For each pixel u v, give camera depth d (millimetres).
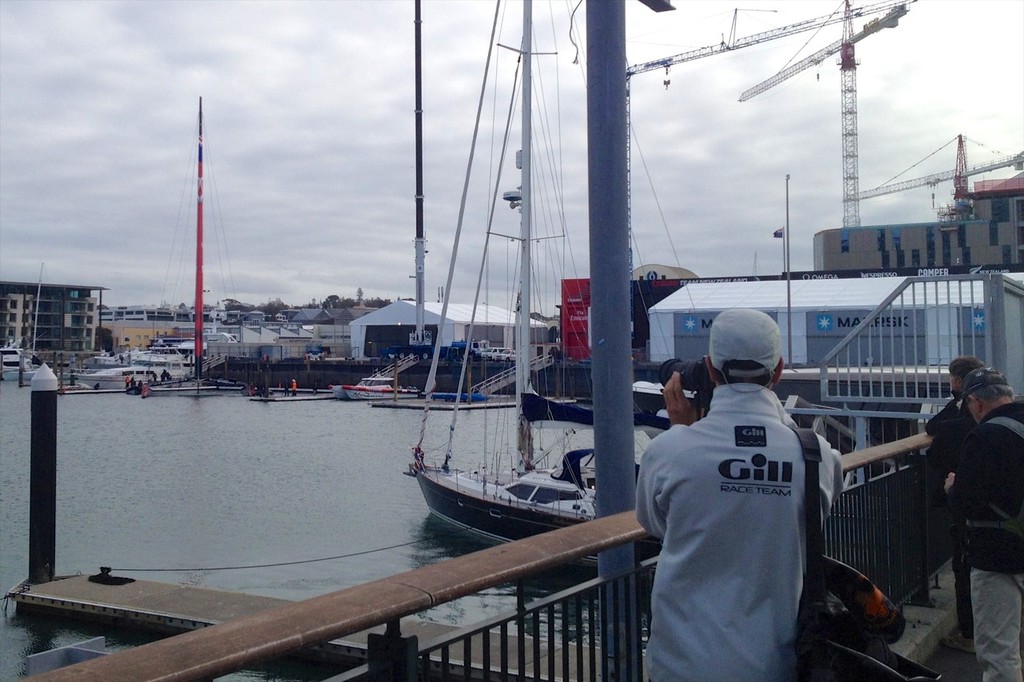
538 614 3125
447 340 93125
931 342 9508
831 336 52312
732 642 2301
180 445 49938
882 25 98375
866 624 2447
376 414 71438
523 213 23984
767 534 2332
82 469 39750
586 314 44812
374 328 107625
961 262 99250
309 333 158750
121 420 67500
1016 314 8930
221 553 22516
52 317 146125
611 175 3973
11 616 15500
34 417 17453
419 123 87438
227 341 132000
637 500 2578
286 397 90812
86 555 22250
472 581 2553
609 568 3613
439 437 54094
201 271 101688
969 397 4367
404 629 2973
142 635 14648
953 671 5270
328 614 2195
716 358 2520
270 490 33469
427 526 25266
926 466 6301
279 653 2021
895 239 101250
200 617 14273
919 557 6137
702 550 2365
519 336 24109
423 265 89438
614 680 3445
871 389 8945
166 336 156000
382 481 35812
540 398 22875
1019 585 4219
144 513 28516
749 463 2355
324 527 26000
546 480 22609
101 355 125750
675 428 2523
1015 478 4121
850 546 5105
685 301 58219
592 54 4004
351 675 2385
